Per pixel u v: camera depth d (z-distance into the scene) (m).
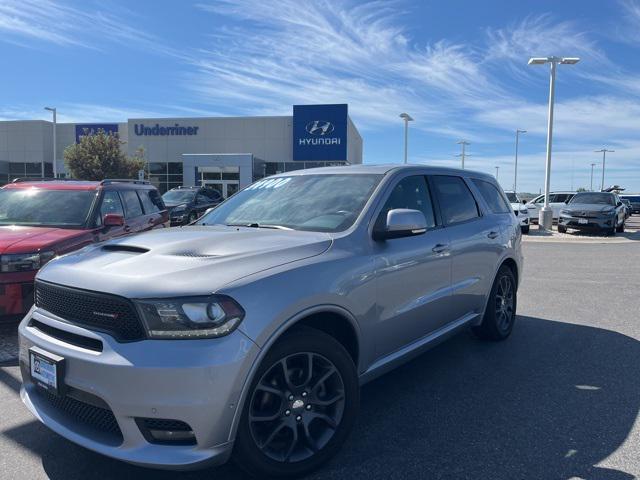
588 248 15.83
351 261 3.28
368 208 3.67
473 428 3.61
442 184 4.71
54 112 37.56
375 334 3.48
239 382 2.58
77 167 34.44
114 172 34.91
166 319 2.53
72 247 6.00
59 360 2.74
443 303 4.31
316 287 2.97
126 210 7.92
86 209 7.02
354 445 3.37
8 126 41.50
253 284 2.72
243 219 4.07
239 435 2.65
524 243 17.62
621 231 22.62
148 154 39.75
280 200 4.16
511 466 3.11
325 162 37.75
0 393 4.26
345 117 37.16
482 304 5.11
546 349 5.38
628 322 6.50
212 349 2.52
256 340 2.64
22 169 41.78
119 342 2.59
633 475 3.00
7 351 5.31
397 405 3.99
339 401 3.11
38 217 6.87
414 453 3.26
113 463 3.18
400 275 3.69
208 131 39.31
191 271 2.72
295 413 2.93
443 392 4.25
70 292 2.85
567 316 6.82
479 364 4.91
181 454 2.52
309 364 2.96
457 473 3.03
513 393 4.22
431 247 4.11
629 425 3.64
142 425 2.53
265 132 38.91
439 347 5.44
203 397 2.48
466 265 4.65
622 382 4.46
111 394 2.53
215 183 35.72
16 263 5.43
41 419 2.90
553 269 11.18
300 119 37.62
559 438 3.46
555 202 26.77
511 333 5.97
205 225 4.05
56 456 3.25
